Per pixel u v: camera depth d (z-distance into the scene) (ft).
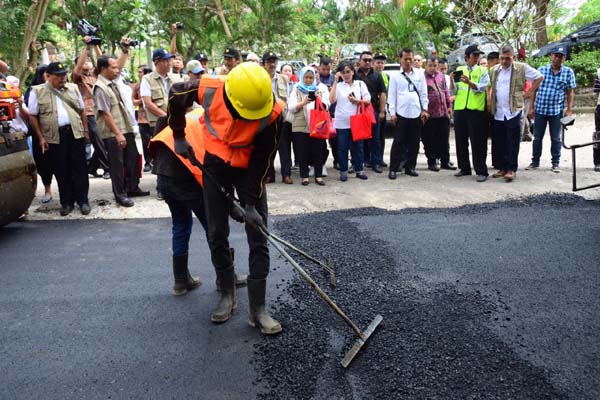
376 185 23.17
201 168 10.23
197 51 60.59
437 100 25.64
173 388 8.62
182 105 10.03
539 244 14.84
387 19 50.31
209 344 9.99
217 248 10.67
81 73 21.50
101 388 8.66
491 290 11.93
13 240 16.52
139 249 15.53
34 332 10.59
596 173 24.11
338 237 15.97
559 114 24.45
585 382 8.41
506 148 23.27
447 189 22.06
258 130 9.24
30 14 31.68
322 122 22.18
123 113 20.62
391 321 10.56
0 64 21.25
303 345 9.80
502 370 8.79
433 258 14.03
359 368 9.01
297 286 12.41
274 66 22.91
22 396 8.48
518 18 39.91
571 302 11.20
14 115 17.04
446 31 52.54
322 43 56.85
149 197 21.65
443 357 9.22
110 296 12.25
